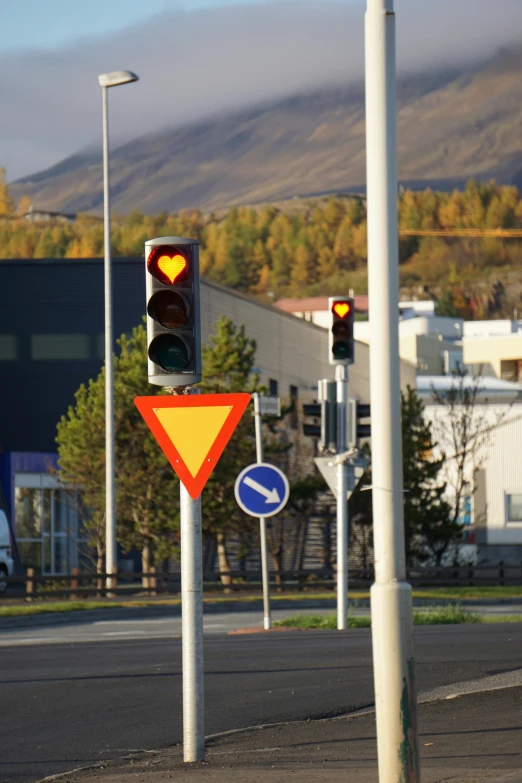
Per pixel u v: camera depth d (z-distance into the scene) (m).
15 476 128.88
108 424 101.44
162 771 24.92
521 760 24.98
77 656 50.50
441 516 122.75
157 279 25.98
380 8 20.59
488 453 181.25
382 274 20.33
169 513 108.25
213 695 37.41
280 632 60.72
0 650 55.03
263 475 57.31
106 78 105.56
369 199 20.50
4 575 106.12
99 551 113.25
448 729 29.70
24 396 157.38
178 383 26.06
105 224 103.88
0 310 158.25
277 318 175.75
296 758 26.34
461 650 47.91
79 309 157.12
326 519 135.00
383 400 20.22
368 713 33.78
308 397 186.75
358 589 113.06
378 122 20.47
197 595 26.34
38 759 27.95
